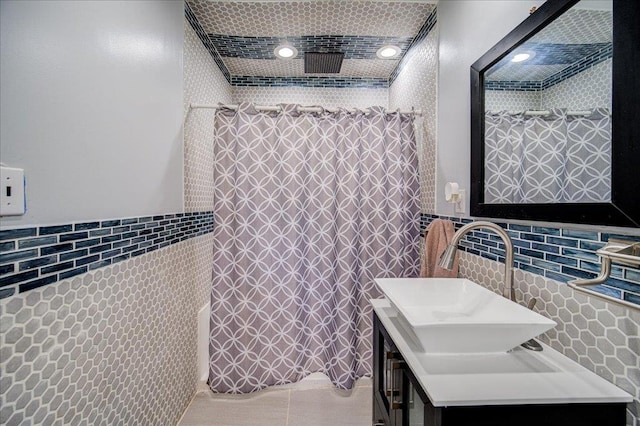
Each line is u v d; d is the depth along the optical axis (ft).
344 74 8.88
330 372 5.78
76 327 2.80
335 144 5.73
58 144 2.59
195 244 5.77
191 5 5.70
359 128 5.79
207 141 6.50
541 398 2.07
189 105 5.58
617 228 2.29
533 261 3.18
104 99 3.17
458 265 4.73
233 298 5.49
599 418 2.10
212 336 5.50
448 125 5.07
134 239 3.73
